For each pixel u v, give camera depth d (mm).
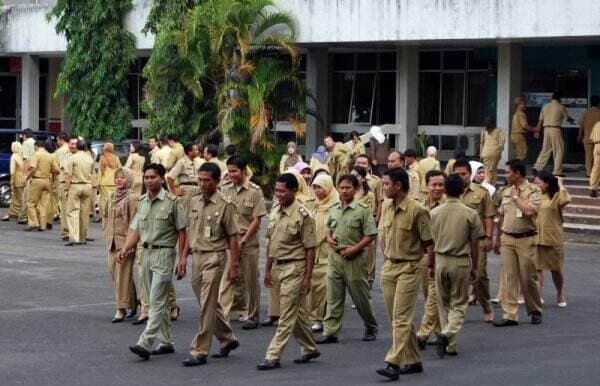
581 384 12117
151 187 13547
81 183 25047
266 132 33312
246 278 15586
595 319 16531
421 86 36906
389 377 12305
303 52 37094
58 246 24828
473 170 17109
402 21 31672
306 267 13172
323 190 15516
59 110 45219
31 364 13109
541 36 29547
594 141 27891
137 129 42062
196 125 34969
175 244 13695
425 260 12945
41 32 40156
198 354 13133
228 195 15719
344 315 16750
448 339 13664
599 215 27359
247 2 33469
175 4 35812
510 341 14773
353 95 38188
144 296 15758
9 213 30328
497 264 22406
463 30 30656
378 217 17969
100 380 12297
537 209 15938
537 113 34812
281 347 12969
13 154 30078
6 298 17828
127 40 38344
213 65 34219
